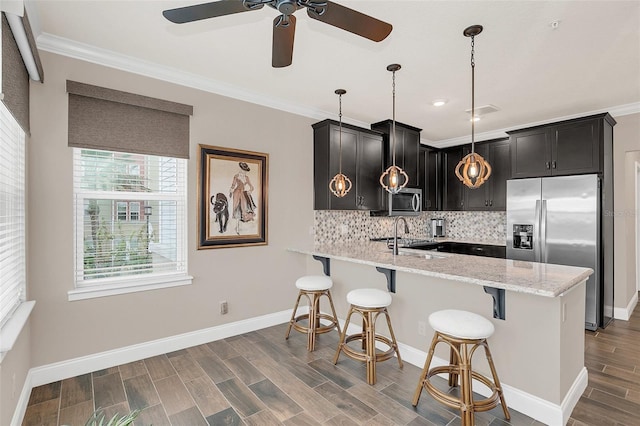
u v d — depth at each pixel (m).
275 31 1.62
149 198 2.89
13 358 1.87
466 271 2.29
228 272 3.29
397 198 4.45
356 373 2.58
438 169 5.50
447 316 2.03
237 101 3.33
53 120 2.38
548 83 3.04
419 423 1.98
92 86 2.51
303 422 1.99
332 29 2.19
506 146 4.76
